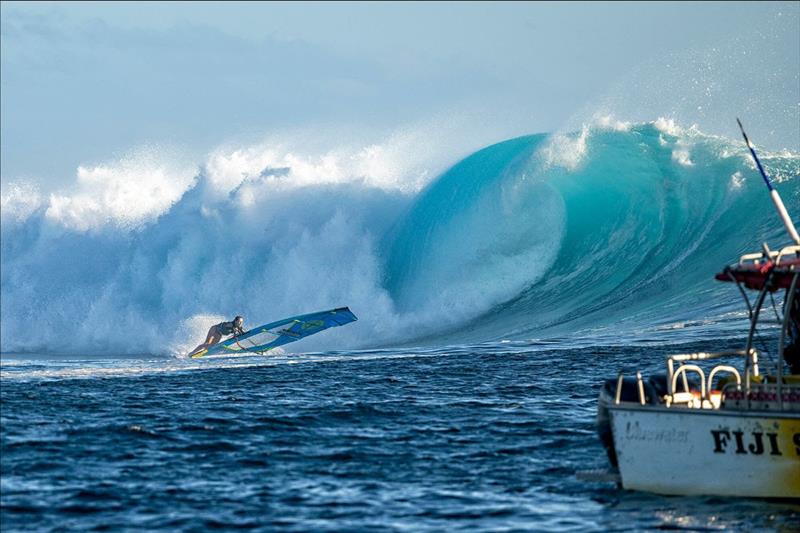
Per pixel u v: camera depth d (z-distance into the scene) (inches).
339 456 2655.0
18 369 4616.1
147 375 4239.7
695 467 2127.2
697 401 2277.3
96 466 2568.9
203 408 3361.2
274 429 2997.0
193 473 2495.1
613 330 4837.6
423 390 3612.2
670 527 1993.1
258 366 4429.1
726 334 4367.6
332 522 2091.5
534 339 4886.8
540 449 2691.9
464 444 2768.2
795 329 2194.9
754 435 2059.5
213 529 2057.1
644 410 2174.0
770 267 2105.1
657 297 5319.9
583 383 3614.7
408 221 6358.3
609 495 2220.7
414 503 2217.0
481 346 4776.1
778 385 2070.6
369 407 3304.6
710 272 5354.3
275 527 2064.5
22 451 2738.7
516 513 2127.2
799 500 2054.6
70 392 3774.6
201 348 5177.2
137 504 2229.3
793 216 5506.9
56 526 2082.9
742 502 2096.5
